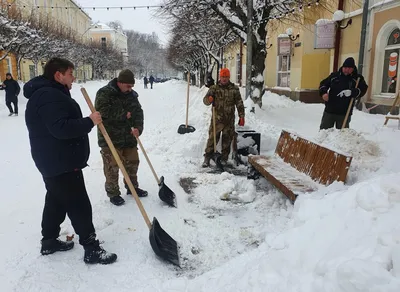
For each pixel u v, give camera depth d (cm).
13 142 809
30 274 279
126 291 258
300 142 450
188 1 1111
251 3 971
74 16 5241
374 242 191
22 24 2055
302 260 216
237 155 608
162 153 669
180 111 1123
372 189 240
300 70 1457
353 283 162
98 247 303
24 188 487
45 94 265
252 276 227
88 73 5628
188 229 358
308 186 367
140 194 449
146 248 322
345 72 558
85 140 296
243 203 429
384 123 838
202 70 3403
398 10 1006
